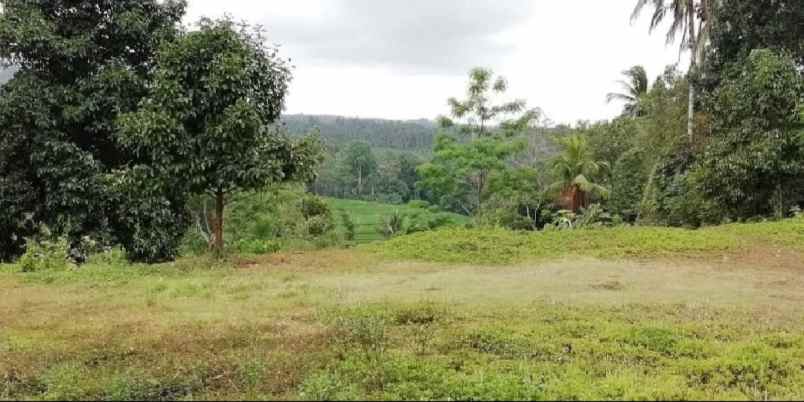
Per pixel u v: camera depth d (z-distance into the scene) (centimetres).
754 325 653
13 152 1289
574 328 628
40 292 868
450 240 1304
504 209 2300
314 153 1141
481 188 1992
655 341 576
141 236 1341
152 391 446
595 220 2128
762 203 1656
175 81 1027
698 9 2058
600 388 439
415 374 466
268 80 1120
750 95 1605
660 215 2061
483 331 605
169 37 1365
